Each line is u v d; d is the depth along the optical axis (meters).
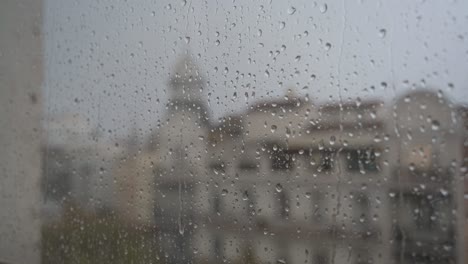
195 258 1.03
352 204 0.81
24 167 1.49
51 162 1.42
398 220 0.75
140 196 1.16
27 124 1.50
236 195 0.99
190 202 1.06
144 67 1.19
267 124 0.96
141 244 1.14
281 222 0.91
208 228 1.02
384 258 0.76
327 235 0.84
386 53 0.80
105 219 1.24
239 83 1.02
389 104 0.79
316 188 0.87
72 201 1.34
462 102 0.71
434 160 0.72
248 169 0.98
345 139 0.84
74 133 1.35
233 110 1.02
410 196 0.74
